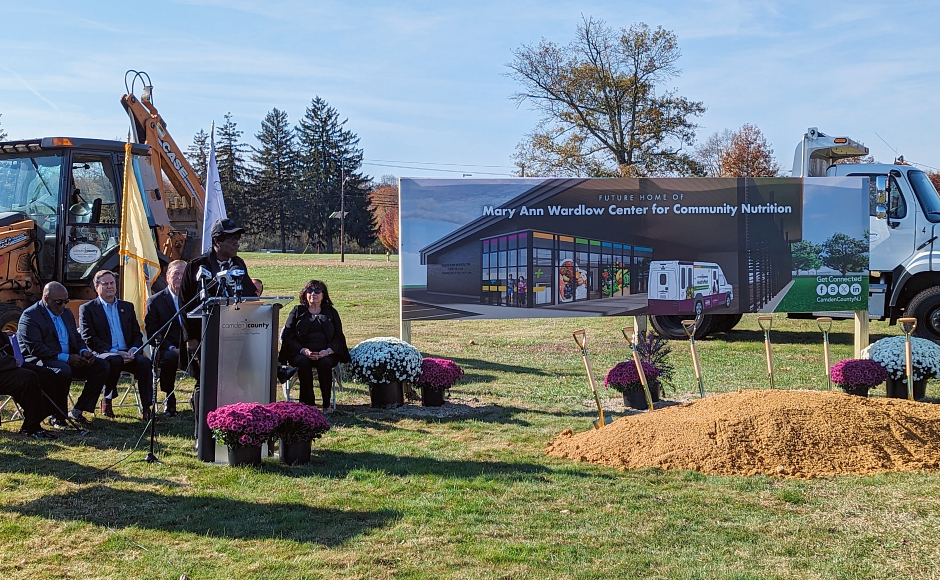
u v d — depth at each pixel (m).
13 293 9.99
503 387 10.24
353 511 5.21
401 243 10.34
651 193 10.70
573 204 10.58
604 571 4.21
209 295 6.66
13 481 5.85
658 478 5.91
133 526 4.93
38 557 4.43
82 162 10.63
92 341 8.16
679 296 10.73
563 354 13.65
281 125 81.94
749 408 6.63
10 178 10.69
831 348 14.22
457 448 6.96
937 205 14.05
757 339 15.71
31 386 7.21
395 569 4.25
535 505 5.32
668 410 6.99
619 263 10.70
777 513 5.14
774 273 10.84
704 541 4.65
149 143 12.41
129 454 6.66
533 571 4.22
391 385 8.84
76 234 10.52
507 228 10.47
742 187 10.77
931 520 4.97
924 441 6.42
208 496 5.54
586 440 6.82
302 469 6.23
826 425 6.43
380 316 20.94
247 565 4.31
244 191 81.12
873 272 14.27
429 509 5.24
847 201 10.84
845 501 5.36
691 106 37.56
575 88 37.41
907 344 8.15
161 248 11.27
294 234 83.25
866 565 4.28
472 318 10.45
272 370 6.58
